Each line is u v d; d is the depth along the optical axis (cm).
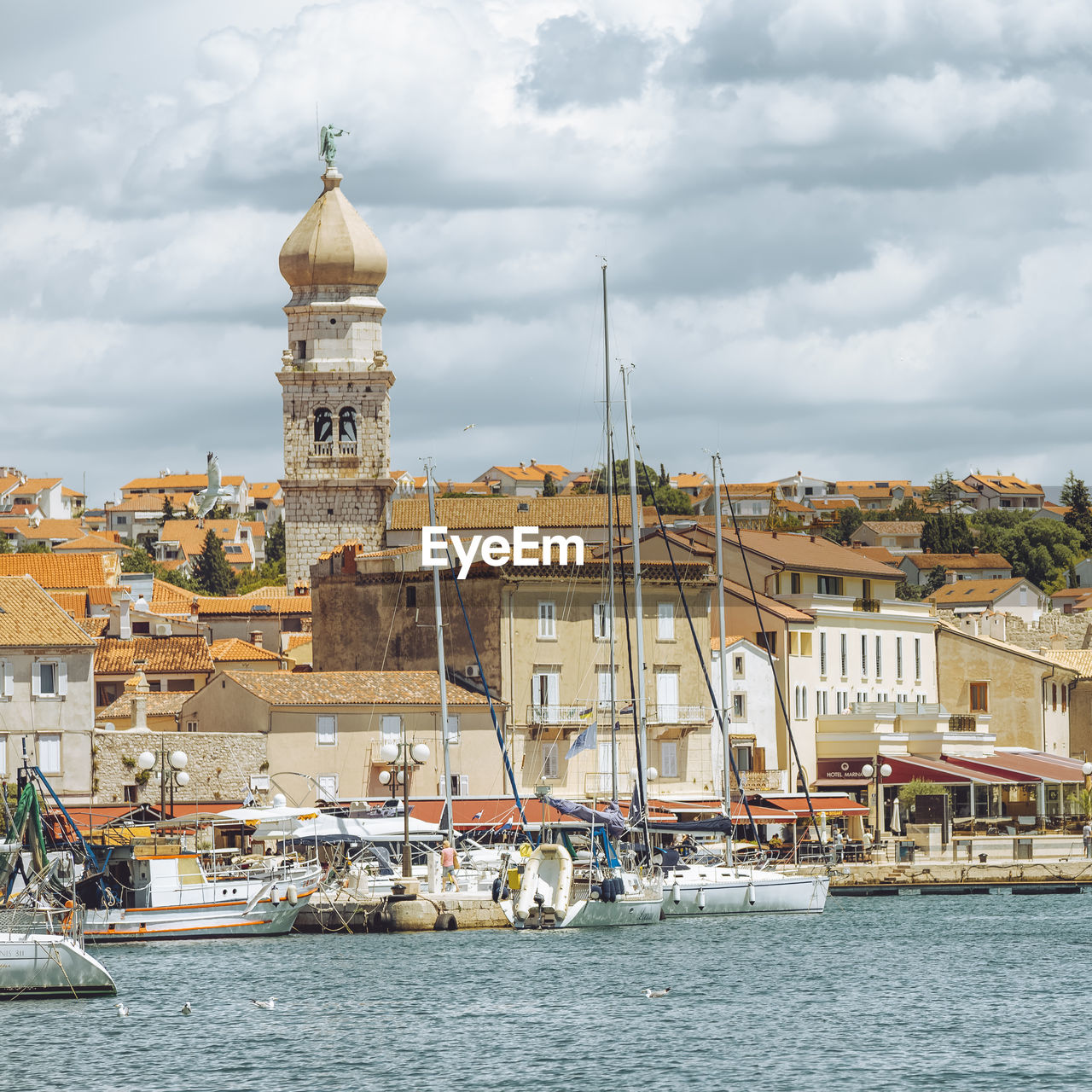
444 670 16088
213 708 17838
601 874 13788
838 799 18225
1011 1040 9444
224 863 14838
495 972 11512
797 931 13488
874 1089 8412
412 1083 8612
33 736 16488
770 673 19888
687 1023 9906
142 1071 8881
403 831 14338
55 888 11869
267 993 10756
